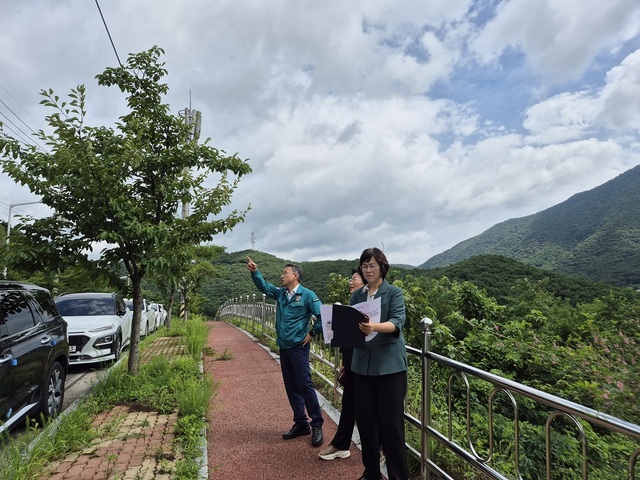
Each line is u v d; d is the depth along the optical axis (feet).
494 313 28.48
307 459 12.99
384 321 10.36
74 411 15.84
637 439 5.61
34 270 19.36
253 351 34.73
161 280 24.36
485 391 18.34
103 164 18.31
